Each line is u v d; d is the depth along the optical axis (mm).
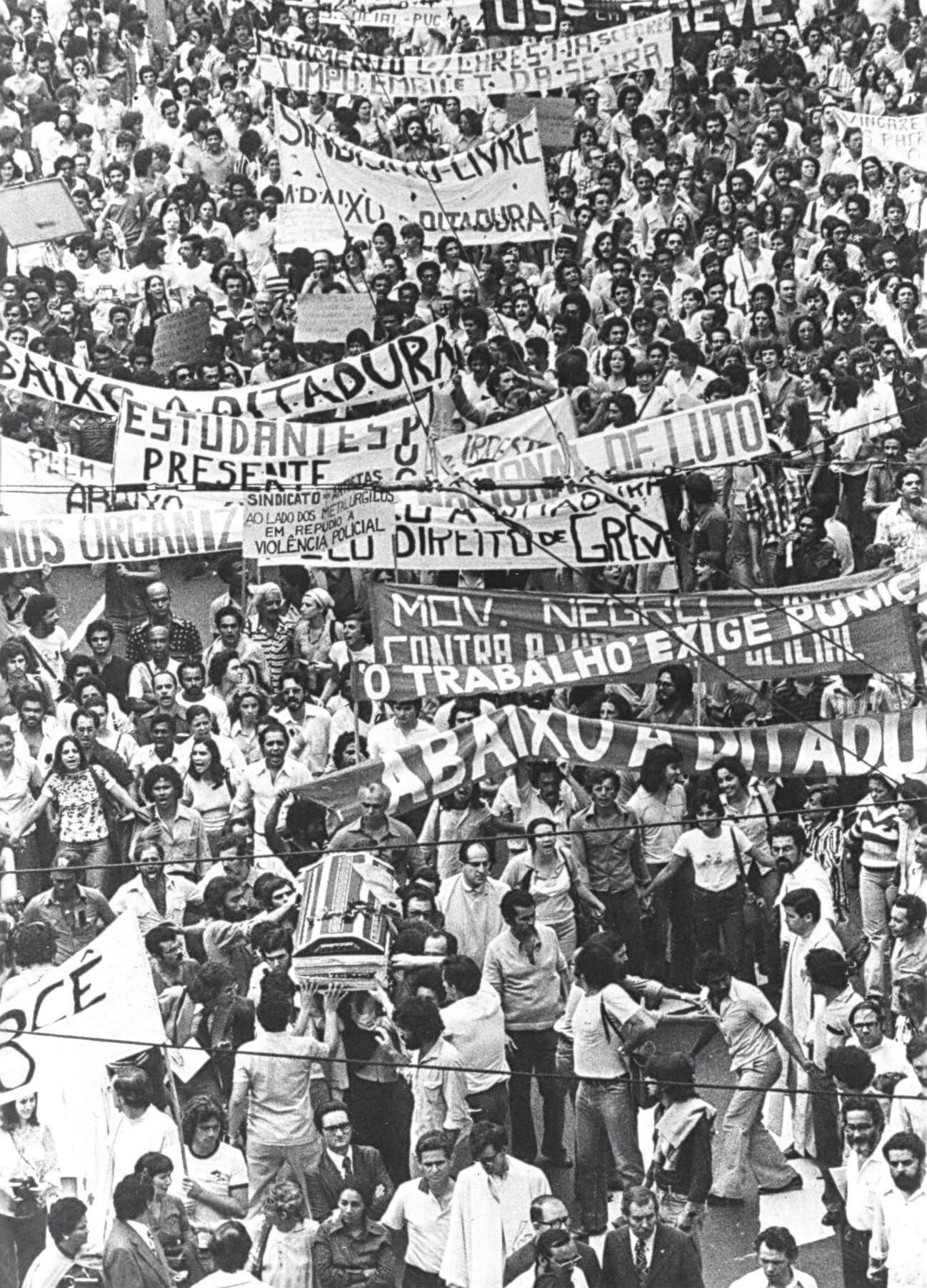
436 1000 17875
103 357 30125
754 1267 17219
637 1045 17641
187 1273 16250
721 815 20438
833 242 32594
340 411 27406
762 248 33531
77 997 16938
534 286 33156
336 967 17750
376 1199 16906
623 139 37438
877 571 18984
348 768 19328
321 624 24703
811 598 18938
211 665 23922
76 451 28062
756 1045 17828
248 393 23891
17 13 41750
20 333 27844
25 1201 16688
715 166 35781
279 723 21672
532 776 21016
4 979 18703
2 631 24625
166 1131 16781
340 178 30844
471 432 23484
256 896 18969
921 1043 16812
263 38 36188
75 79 40781
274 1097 17188
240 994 19031
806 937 18844
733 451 22922
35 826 21438
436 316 29562
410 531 21750
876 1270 16109
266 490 21328
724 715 22828
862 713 22109
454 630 19188
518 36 40531
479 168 30766
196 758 21547
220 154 38031
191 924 19672
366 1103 18016
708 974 17812
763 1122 18125
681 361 28750
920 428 28234
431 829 20875
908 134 35156
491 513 21625
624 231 34500
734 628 18984
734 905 20500
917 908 18734
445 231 30844
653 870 21031
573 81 36531
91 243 34031
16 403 28203
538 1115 20188
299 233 30953
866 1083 16375
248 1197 16938
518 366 28391
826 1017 17766
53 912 19406
